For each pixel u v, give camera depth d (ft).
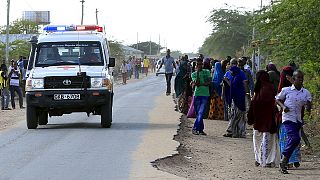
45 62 84.38
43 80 79.87
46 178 50.19
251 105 64.44
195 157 66.18
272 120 63.46
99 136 74.74
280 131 63.52
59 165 55.93
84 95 79.56
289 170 62.59
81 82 79.82
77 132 79.00
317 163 67.62
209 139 81.76
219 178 54.80
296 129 60.39
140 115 102.42
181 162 61.62
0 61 204.23
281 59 94.07
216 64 103.60
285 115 60.54
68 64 84.07
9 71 129.80
